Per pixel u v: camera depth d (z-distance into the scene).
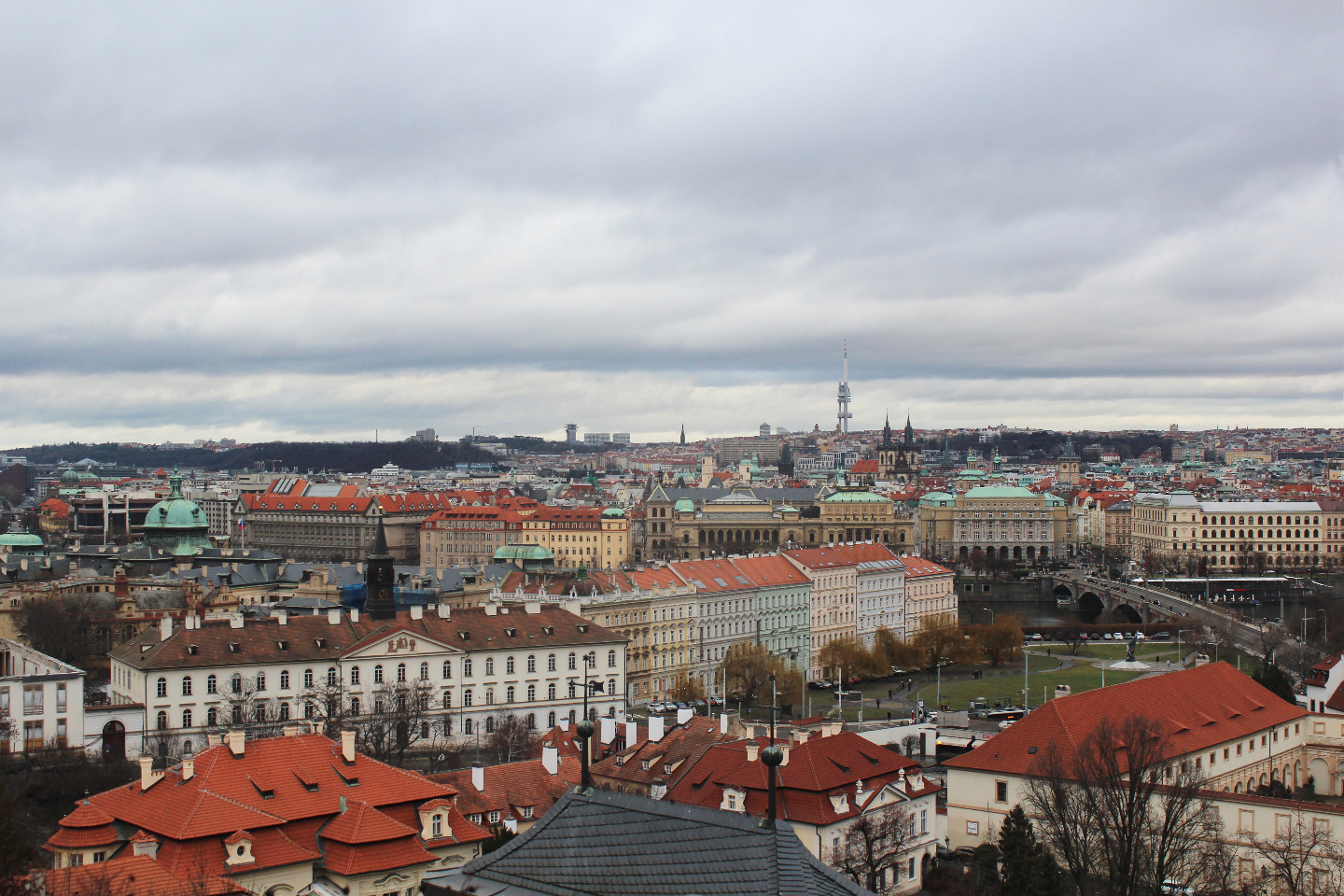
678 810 94.06
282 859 140.12
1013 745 195.62
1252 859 181.12
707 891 87.12
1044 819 172.88
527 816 176.50
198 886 130.12
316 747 156.25
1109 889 161.12
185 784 146.50
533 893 92.12
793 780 173.62
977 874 173.88
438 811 154.00
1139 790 167.75
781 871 86.75
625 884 90.19
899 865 177.88
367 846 143.50
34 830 199.62
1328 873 169.38
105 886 126.56
